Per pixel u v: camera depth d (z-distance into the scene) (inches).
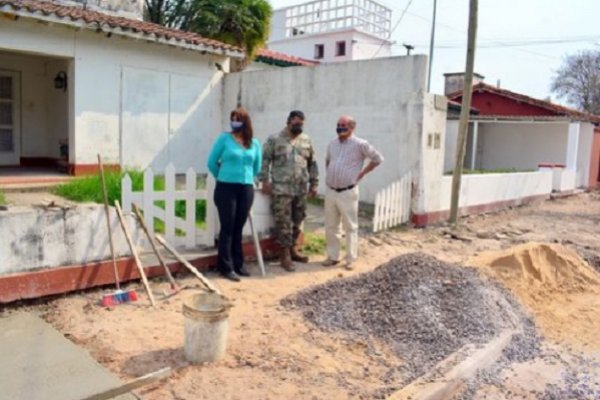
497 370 174.6
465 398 156.0
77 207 207.0
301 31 1466.5
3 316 184.5
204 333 156.8
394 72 406.6
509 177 546.3
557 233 427.5
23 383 140.3
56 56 429.1
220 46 506.0
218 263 245.4
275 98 500.4
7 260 189.9
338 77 446.0
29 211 194.1
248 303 213.9
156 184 330.3
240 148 238.8
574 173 735.1
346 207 274.5
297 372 158.1
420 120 393.1
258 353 168.4
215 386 145.9
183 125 518.3
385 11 1441.9
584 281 276.8
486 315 203.8
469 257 317.4
